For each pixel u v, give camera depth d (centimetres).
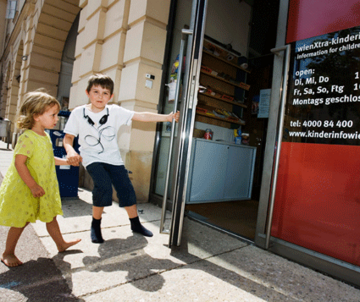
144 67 333
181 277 158
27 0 894
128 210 221
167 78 358
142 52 329
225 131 477
